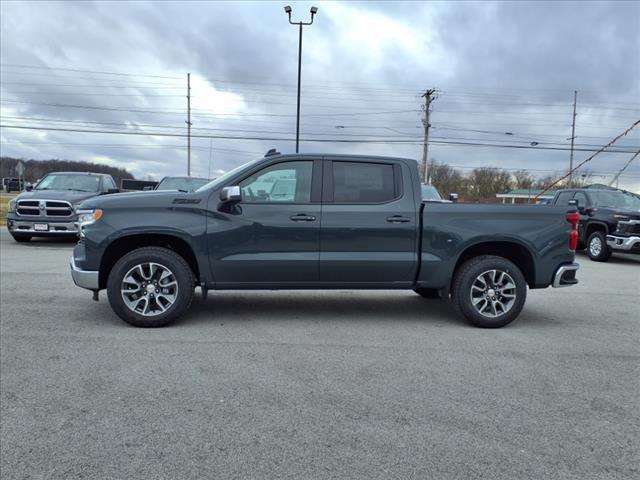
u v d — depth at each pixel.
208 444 3.03
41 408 3.46
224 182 5.54
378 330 5.59
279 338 5.18
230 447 3.00
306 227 5.51
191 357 4.53
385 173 5.73
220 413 3.43
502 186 73.50
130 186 28.03
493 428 3.30
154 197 5.47
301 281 5.62
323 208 5.54
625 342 5.30
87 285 5.41
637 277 10.12
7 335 5.11
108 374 4.08
